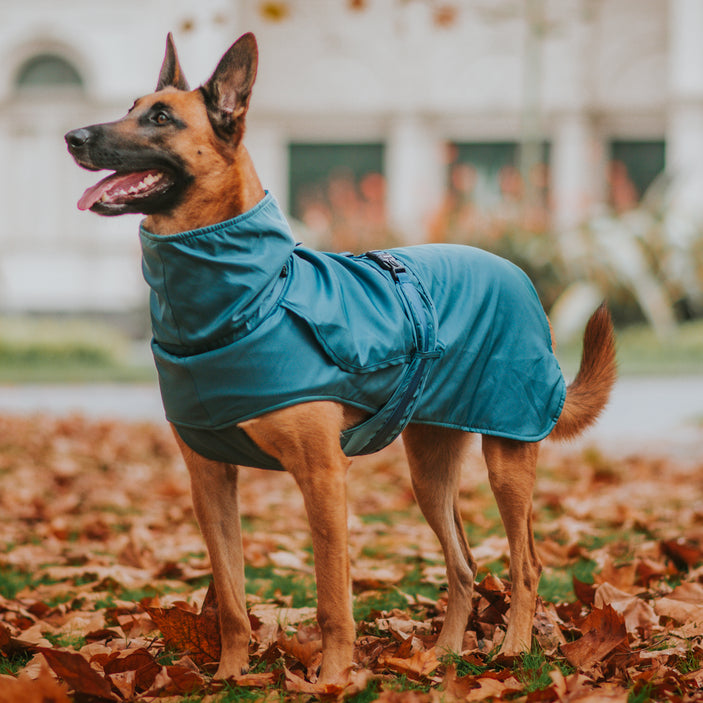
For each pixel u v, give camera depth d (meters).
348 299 2.95
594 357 3.48
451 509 3.42
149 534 5.19
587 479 6.64
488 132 25.86
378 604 3.86
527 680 2.86
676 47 23.33
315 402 2.78
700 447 8.14
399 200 25.62
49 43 24.47
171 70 3.15
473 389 3.19
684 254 17.47
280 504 6.25
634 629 3.35
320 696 2.71
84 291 23.55
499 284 3.27
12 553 4.73
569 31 25.55
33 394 12.95
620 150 25.84
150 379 14.26
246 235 2.75
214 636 3.10
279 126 26.17
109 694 2.69
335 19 26.08
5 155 24.33
